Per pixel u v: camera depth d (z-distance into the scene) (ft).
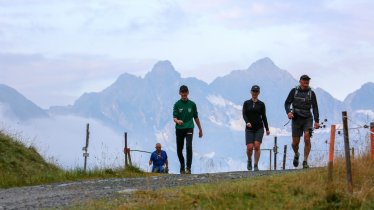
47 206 44.75
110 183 61.21
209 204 44.32
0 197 52.54
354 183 52.65
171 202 44.11
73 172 75.97
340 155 61.41
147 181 61.36
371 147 61.57
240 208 44.09
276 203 46.37
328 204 46.37
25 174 82.38
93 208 42.16
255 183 51.57
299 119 76.48
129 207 42.09
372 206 46.68
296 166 78.07
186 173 78.43
